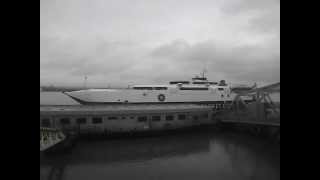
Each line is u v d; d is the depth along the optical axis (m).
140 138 49.09
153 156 37.47
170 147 42.84
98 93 56.59
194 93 67.88
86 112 45.97
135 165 33.47
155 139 48.53
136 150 40.62
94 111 46.38
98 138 46.97
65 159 35.75
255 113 53.91
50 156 35.19
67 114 45.06
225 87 75.06
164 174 30.17
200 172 31.02
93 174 30.02
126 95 58.78
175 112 52.88
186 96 66.31
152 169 31.98
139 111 49.34
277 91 50.56
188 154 38.72
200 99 68.75
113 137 47.72
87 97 56.34
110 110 47.53
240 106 60.00
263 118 52.28
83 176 29.44
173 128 52.78
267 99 52.31
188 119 54.56
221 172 31.00
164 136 51.28
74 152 39.06
